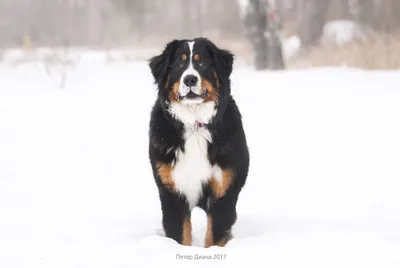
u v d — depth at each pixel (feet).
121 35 148.25
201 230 20.65
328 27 92.63
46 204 22.49
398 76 51.55
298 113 38.29
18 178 26.37
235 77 57.67
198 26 156.04
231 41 101.86
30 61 78.43
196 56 17.92
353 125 34.37
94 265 15.35
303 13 95.50
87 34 164.66
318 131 33.65
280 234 17.66
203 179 17.95
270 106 40.93
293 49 87.66
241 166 18.29
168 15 180.04
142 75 63.98
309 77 53.93
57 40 124.57
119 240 17.81
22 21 153.69
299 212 21.43
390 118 35.32
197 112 17.62
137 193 24.39
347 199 22.75
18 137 34.24
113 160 29.63
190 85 17.33
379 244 16.10
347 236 16.98
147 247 16.37
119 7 151.94
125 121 38.68
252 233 19.04
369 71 56.44
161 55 18.65
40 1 160.66
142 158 30.04
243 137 18.61
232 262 15.11
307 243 16.47
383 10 100.27
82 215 21.09
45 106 43.70
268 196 23.84
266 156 29.68
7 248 17.10
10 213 21.18
